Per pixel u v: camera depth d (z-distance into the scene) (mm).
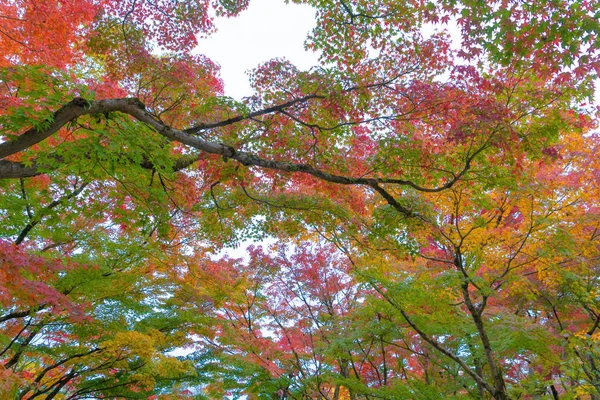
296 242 12000
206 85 9305
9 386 5438
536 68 6246
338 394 14961
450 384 11086
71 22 7676
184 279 10242
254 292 13312
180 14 8812
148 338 8469
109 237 9250
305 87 8094
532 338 8320
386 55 7914
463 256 10047
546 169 9758
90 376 9828
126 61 8859
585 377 8031
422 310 9742
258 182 10484
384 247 9773
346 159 9180
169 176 6562
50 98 4938
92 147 5164
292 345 13156
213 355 11719
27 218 8016
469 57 6801
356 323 11219
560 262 10023
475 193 8633
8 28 7254
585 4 5301
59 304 5828
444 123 7926
